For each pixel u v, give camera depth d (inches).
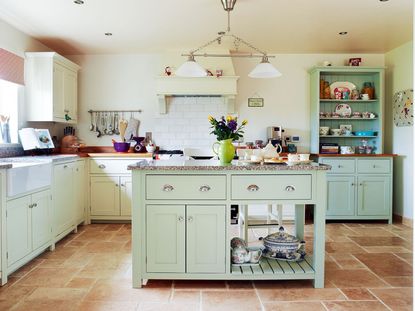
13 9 129.8
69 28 150.9
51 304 87.5
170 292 94.9
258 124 197.6
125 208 172.9
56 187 135.5
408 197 174.1
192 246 96.3
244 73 196.9
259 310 84.7
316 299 90.7
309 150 196.7
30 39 160.9
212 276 96.7
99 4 125.6
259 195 95.4
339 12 134.5
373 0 123.6
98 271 109.9
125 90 195.6
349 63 189.2
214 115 192.5
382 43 176.1
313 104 191.0
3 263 98.5
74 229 157.2
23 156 149.7
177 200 95.7
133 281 97.0
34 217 116.6
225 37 164.7
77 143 178.1
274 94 197.6
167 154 178.2
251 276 96.6
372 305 87.4
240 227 134.0
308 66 196.9
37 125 166.4
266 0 122.8
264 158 110.2
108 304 87.7
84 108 195.6
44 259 121.1
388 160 177.3
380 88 185.0
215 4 126.3
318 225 96.6
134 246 96.5
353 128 196.2
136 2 124.2
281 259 106.3
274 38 167.0
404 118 176.4
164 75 178.5
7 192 99.6
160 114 193.3
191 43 173.9
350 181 177.6
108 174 172.4
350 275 107.1
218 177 95.2
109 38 165.6
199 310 84.7
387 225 174.2
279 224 123.6
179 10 131.7
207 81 178.9
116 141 196.2
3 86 148.1
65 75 171.0
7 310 84.2
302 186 95.7
